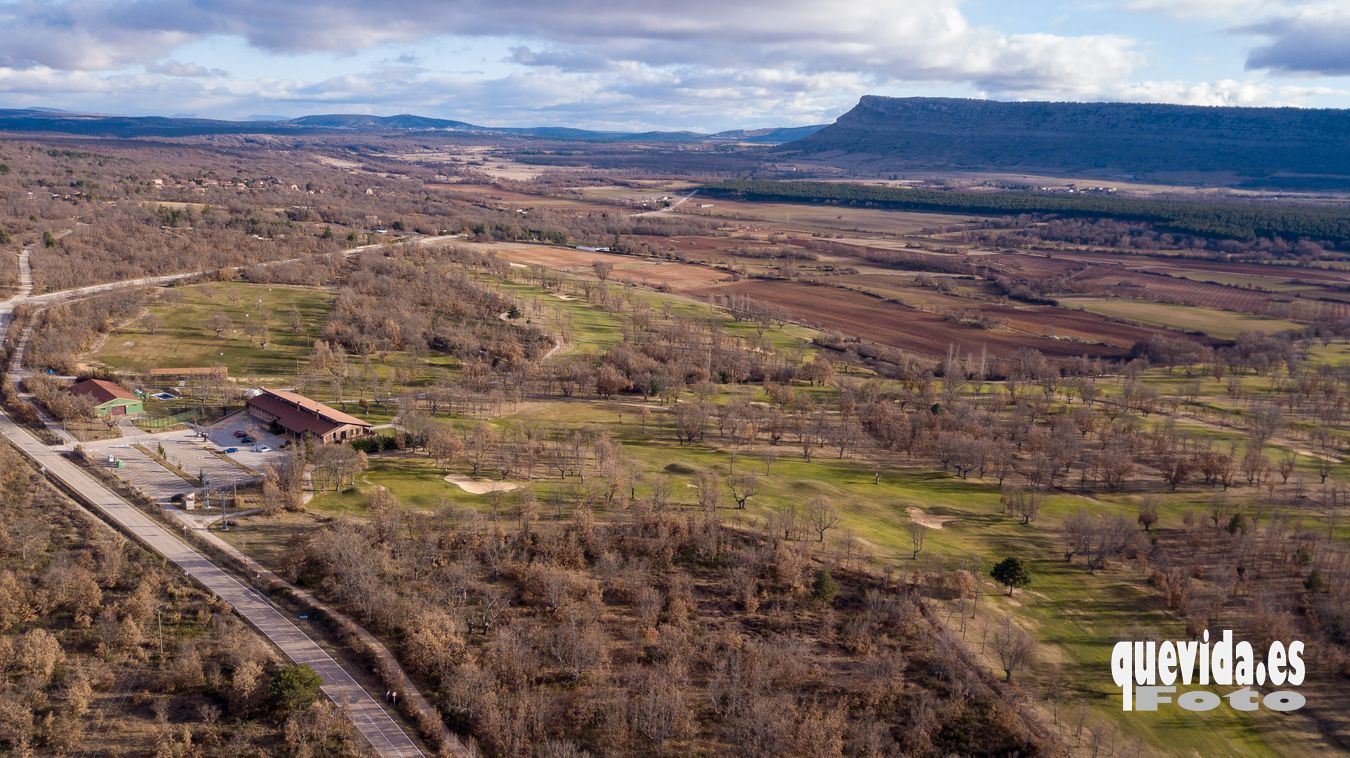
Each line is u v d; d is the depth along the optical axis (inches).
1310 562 4734.3
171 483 5255.9
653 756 3238.2
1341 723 3597.4
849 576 4426.7
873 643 3895.2
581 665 3639.3
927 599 4244.6
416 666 3592.5
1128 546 4881.9
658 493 5059.1
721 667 3656.5
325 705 3324.3
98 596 3909.9
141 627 3757.4
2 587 3863.2
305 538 4554.6
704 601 4180.6
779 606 4160.9
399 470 5570.9
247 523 4702.3
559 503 5049.2
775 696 3501.5
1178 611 4325.8
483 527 4662.9
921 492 5748.0
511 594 4151.1
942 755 3321.9
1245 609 4370.1
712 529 4638.3
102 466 5447.8
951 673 3688.5
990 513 5452.8
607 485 5344.5
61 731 3176.7
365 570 4067.4
